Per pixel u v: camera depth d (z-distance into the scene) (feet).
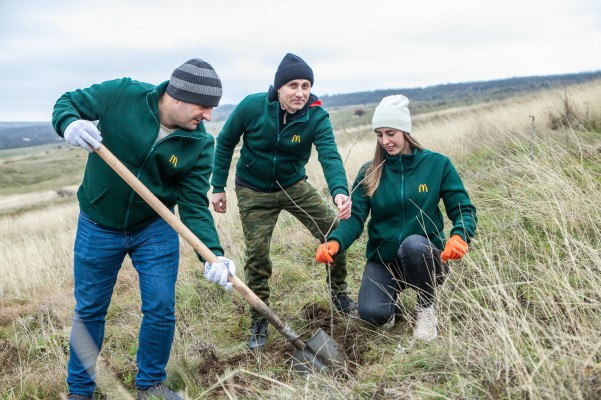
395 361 9.14
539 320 9.16
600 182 13.76
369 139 39.40
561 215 11.47
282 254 16.89
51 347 12.85
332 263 12.03
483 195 16.20
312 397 8.44
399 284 10.87
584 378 7.02
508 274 11.03
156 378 9.61
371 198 10.65
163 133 9.32
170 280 9.55
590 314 8.53
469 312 9.52
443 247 10.53
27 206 103.35
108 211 9.27
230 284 9.42
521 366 7.29
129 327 13.65
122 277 18.88
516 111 30.81
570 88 32.01
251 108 11.44
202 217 9.82
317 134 11.62
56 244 26.71
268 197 11.93
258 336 11.59
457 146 24.95
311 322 11.88
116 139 9.14
